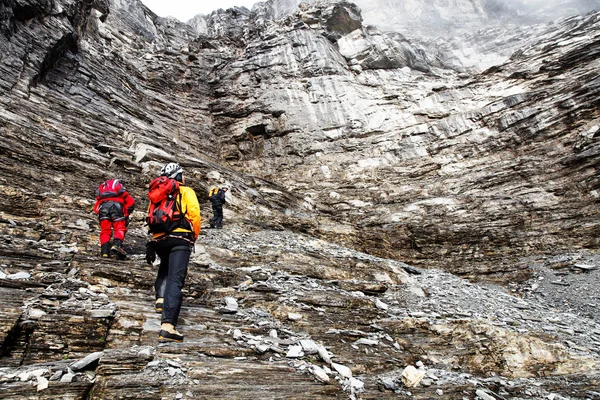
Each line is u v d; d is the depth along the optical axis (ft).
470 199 65.31
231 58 112.78
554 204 59.11
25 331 12.94
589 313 34.17
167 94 94.89
